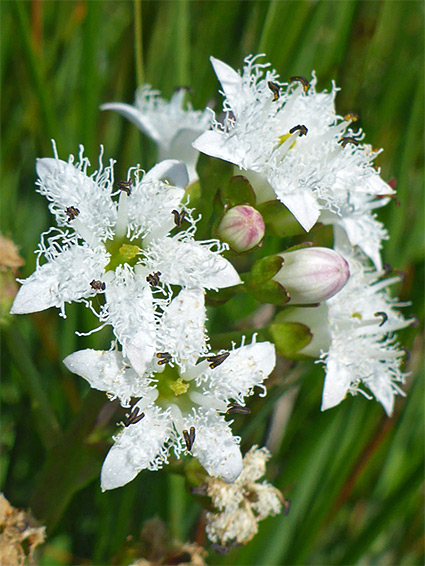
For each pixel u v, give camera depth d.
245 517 0.11
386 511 0.13
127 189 0.10
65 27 0.15
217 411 0.11
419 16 0.16
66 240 0.10
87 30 0.13
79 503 0.14
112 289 0.10
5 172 0.15
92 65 0.14
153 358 0.10
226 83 0.11
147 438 0.10
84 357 0.10
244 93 0.11
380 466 0.15
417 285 0.14
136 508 0.14
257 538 0.13
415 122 0.14
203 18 0.15
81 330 0.13
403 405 0.14
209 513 0.11
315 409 0.14
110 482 0.10
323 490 0.14
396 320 0.12
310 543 0.13
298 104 0.11
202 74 0.15
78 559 0.14
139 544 0.12
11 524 0.11
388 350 0.12
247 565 0.13
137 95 0.13
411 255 0.15
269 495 0.11
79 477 0.11
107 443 0.11
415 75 0.15
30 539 0.11
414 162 0.15
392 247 0.14
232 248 0.11
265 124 0.11
